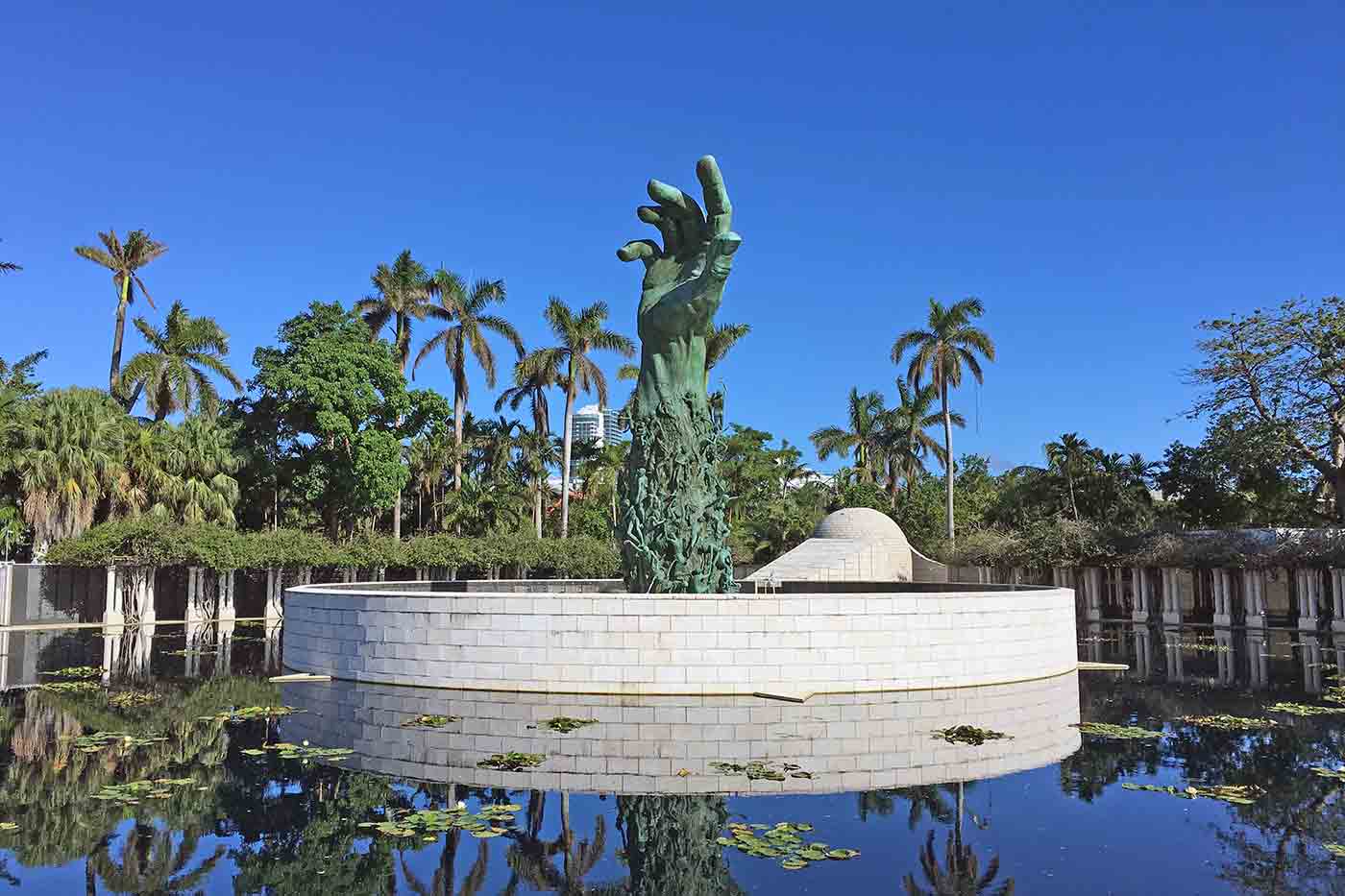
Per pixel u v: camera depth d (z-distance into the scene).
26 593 36.78
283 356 45.62
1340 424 38.00
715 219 21.02
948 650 18.11
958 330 53.69
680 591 20.38
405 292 51.62
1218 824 9.80
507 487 58.06
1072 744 13.46
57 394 38.69
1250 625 38.81
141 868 8.45
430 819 9.77
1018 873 8.36
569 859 8.68
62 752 12.80
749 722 14.52
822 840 9.20
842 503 59.41
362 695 17.06
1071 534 44.78
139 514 38.09
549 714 15.11
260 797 10.62
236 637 31.52
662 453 20.91
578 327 48.84
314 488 45.16
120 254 50.59
